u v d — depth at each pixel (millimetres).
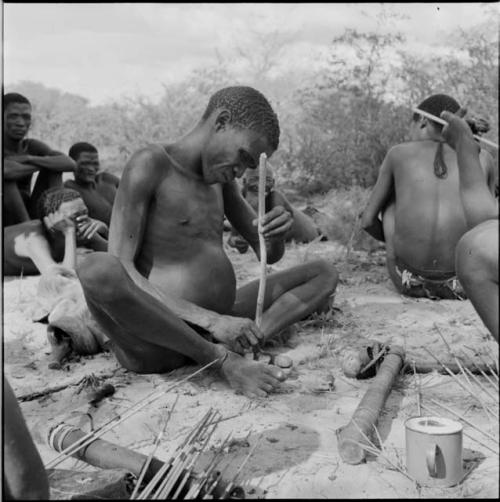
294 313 4227
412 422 2824
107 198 7578
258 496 2670
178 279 3822
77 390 3652
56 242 5871
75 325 4090
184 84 15508
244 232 4387
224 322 3688
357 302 5195
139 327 3508
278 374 3584
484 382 3678
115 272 3365
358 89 10781
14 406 1979
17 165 6672
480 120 5148
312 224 7273
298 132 11406
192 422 3285
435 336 4352
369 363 3775
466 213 2434
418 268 5234
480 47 9922
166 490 2465
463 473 2789
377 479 2770
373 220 5570
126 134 14586
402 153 5348
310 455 2969
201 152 3775
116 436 3170
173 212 3785
